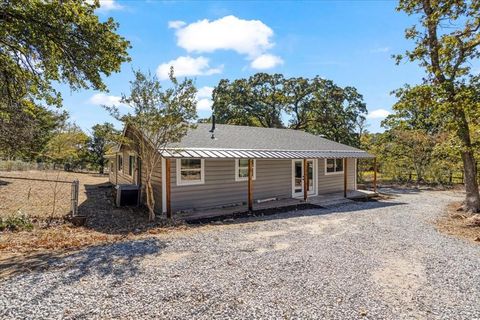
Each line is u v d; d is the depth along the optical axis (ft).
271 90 94.38
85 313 11.37
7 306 11.71
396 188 70.38
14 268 15.85
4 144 39.91
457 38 36.14
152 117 30.09
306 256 18.99
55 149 92.58
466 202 38.81
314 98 91.30
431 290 14.25
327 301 12.90
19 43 25.11
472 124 38.52
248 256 18.78
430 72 38.70
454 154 41.45
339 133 91.56
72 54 25.75
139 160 43.24
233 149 38.50
